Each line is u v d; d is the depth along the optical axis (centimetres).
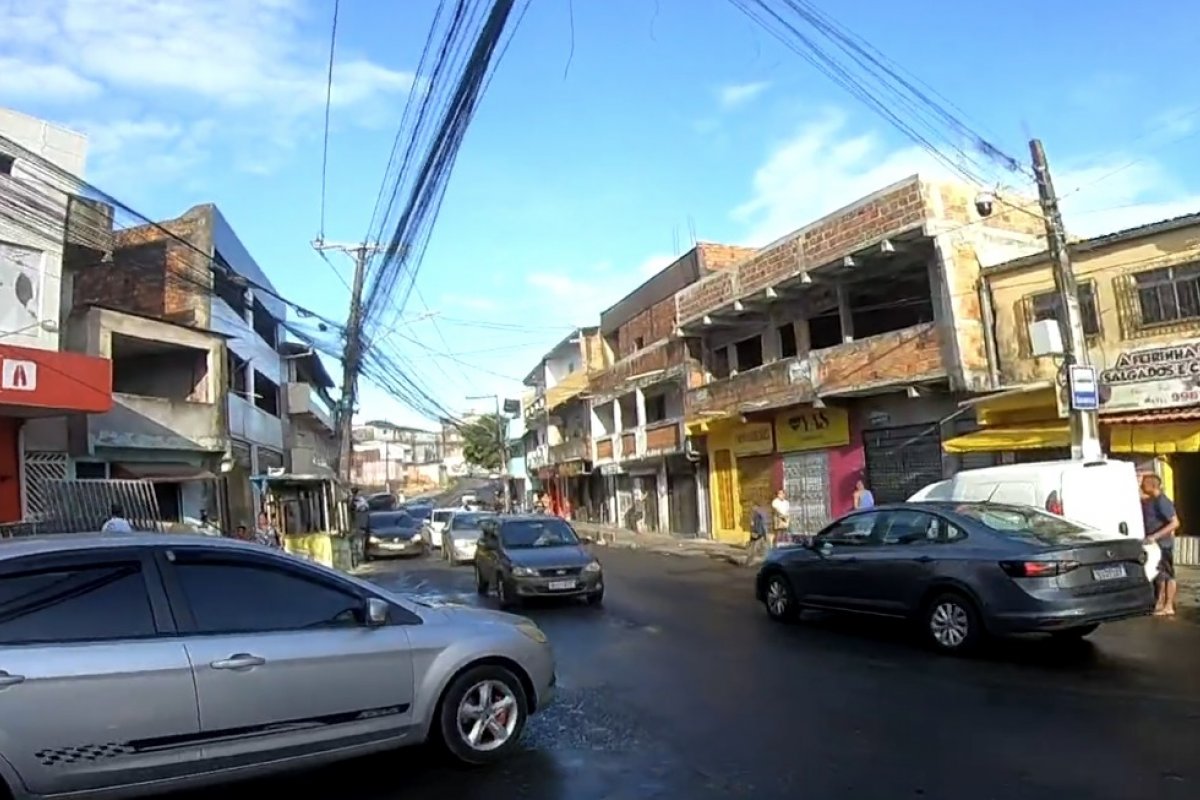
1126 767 538
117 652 478
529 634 630
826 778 539
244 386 2941
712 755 595
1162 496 1125
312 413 3781
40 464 1762
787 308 2486
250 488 2798
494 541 1620
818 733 635
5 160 1606
